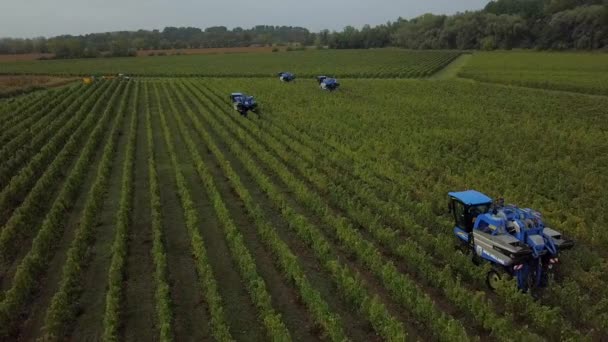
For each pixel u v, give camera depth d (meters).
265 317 15.31
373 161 34.47
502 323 14.54
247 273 17.94
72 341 15.34
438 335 14.94
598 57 128.50
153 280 18.88
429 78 99.44
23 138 40.75
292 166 34.34
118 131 44.62
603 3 165.00
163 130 46.41
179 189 28.61
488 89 74.19
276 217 25.22
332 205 26.89
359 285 16.86
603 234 21.02
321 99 65.12
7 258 20.80
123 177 30.45
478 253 18.38
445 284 17.38
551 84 75.38
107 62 154.88
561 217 24.19
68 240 22.72
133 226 24.00
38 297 17.88
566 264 18.62
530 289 16.94
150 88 82.00
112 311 15.44
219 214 24.34
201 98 64.44
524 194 26.97
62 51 180.88
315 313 16.00
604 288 17.17
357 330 15.77
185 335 15.55
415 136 41.00
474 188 27.95
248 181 31.22
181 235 22.97
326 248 19.67
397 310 16.88
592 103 58.88
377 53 175.75
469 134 41.84
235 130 44.06
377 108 56.78
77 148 39.50
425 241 20.97
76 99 62.62
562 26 158.12
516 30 172.50
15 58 177.12
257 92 73.50
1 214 25.33
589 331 14.60
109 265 20.16
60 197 25.98
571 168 31.08
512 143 38.19
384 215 24.42
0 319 15.37
